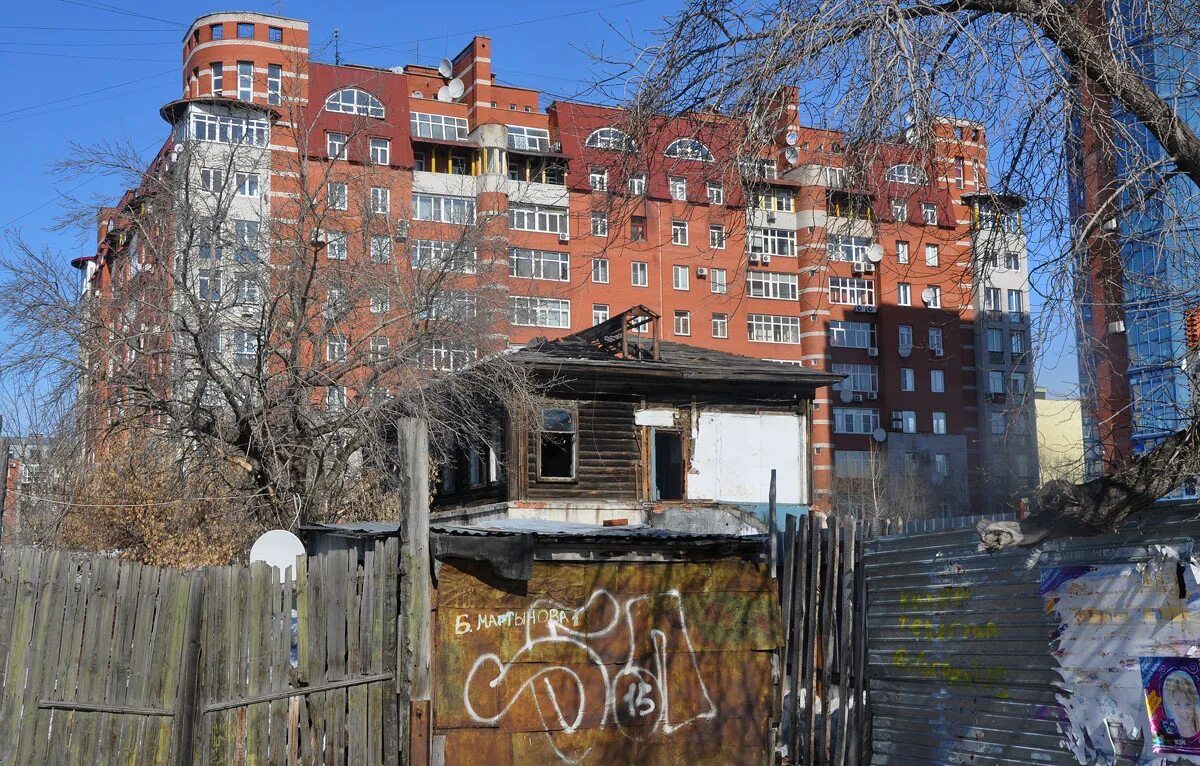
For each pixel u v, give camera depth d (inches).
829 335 2511.1
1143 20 300.7
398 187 925.8
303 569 370.6
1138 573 310.7
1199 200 298.2
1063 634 331.6
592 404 1154.7
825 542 436.1
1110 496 289.6
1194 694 293.1
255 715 352.5
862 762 400.5
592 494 1136.2
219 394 761.6
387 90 2313.0
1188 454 280.2
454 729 380.8
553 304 2236.7
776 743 440.5
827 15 299.0
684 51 328.5
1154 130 292.5
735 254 2411.4
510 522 496.7
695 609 424.5
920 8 302.8
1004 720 350.6
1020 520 314.2
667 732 411.5
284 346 810.8
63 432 719.7
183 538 980.6
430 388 821.2
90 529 1024.2
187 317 738.2
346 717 373.4
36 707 325.4
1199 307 306.3
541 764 390.3
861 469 2504.9
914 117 298.8
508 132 2402.8
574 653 401.4
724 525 1173.1
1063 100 292.8
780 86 309.3
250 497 744.3
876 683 399.5
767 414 1240.8
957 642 367.6
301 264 762.8
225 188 783.1
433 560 387.9
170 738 335.6
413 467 384.5
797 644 434.9
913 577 387.2
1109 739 315.9
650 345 1258.0
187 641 339.0
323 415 776.3
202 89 2199.8
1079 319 302.8
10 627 325.4
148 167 754.8
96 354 719.1
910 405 2549.2
